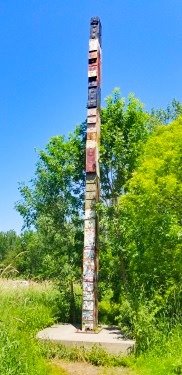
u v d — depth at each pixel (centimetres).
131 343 916
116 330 1134
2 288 965
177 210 1062
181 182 1045
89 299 1117
